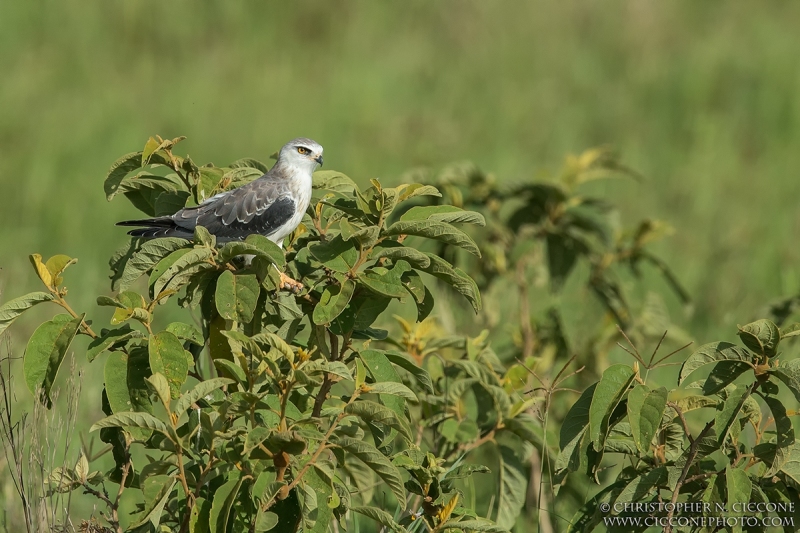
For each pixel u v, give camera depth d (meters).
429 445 10.37
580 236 12.45
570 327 11.94
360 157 24.55
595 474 7.43
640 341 12.78
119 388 7.14
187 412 7.63
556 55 31.81
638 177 13.19
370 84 29.06
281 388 6.67
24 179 21.17
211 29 31.92
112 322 6.89
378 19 33.66
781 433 6.97
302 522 6.75
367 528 10.49
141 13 31.05
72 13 30.56
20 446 8.09
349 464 8.50
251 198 9.82
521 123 27.47
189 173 8.45
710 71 29.73
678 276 18.23
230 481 6.69
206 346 9.88
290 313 7.52
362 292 7.56
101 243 18.80
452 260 12.54
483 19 33.47
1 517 9.48
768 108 27.72
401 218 7.66
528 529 11.22
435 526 7.61
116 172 8.20
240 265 9.69
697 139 25.86
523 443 10.85
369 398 10.33
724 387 7.31
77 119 24.83
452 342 10.22
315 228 8.45
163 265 7.08
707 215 21.70
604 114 28.16
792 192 23.14
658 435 7.91
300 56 31.23
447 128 26.53
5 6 29.78
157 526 7.13
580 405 7.34
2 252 17.67
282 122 26.14
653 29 32.94
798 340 11.66
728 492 6.80
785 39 31.89
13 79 26.50
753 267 18.70
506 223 12.73
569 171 13.16
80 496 10.75
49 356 7.04
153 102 26.73
